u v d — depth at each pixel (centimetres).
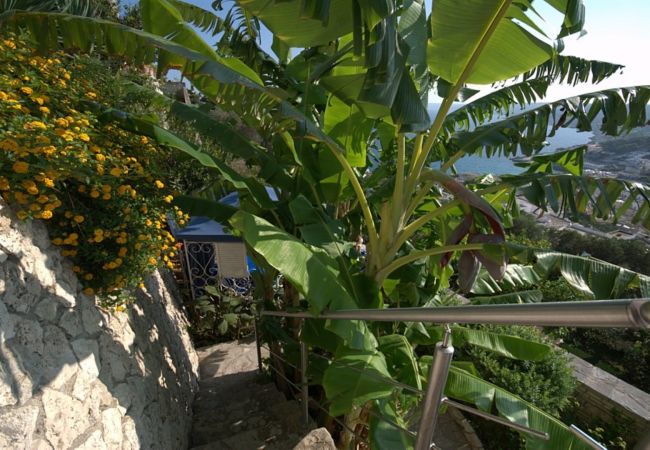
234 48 371
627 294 339
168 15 227
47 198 160
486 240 210
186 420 318
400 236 259
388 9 123
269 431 285
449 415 417
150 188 242
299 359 316
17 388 135
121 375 217
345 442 297
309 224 267
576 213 236
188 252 540
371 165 412
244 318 533
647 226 239
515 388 353
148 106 363
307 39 183
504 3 183
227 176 235
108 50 204
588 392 388
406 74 190
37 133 162
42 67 228
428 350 450
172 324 394
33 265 161
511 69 231
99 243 198
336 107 279
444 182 231
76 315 186
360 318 155
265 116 229
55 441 149
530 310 75
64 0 254
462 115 352
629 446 349
